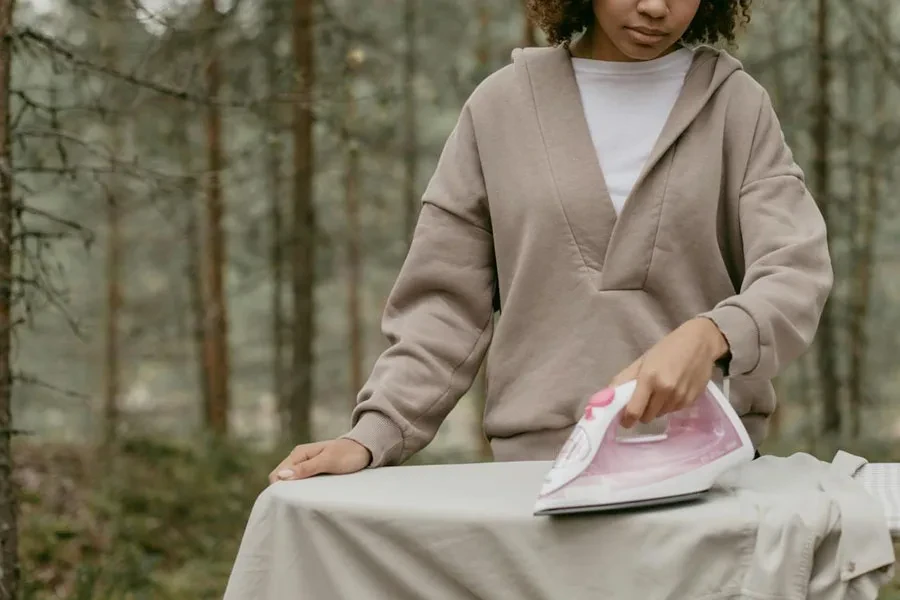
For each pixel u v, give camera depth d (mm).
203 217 14312
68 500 7727
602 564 1674
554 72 2207
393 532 1751
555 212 2135
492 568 1711
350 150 7172
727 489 1798
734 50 2338
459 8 14578
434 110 15617
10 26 4285
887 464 2010
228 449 10000
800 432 13227
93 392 22062
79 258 13602
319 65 10562
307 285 13023
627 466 1686
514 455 2191
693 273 2113
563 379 2133
